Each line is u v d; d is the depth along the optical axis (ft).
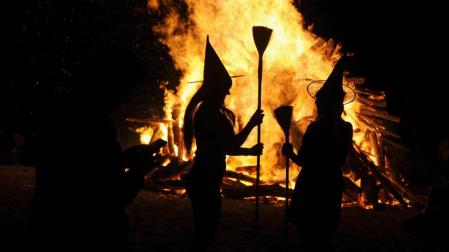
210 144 12.20
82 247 6.65
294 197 12.63
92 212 6.70
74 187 6.64
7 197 22.68
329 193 12.07
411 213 26.32
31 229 6.77
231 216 22.16
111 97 7.06
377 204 27.27
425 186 36.94
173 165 31.12
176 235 17.69
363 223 22.31
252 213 23.34
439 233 12.69
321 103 12.34
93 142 6.73
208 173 12.12
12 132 42.04
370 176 29.35
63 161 6.66
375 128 33.76
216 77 12.50
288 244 17.01
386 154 33.65
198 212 12.14
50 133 6.79
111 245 6.91
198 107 12.57
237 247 16.31
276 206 26.48
